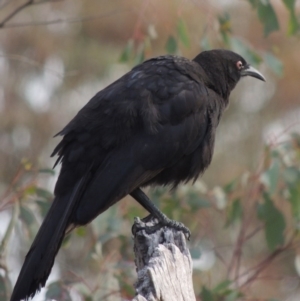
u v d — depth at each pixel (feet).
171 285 24.94
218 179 62.95
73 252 54.80
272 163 41.04
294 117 66.64
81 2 66.39
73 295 38.24
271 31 43.50
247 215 44.24
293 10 43.32
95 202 30.45
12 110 66.90
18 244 48.21
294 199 41.86
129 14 64.39
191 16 56.03
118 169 31.01
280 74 44.14
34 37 66.44
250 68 38.68
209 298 39.34
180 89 32.63
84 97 66.23
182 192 42.75
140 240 28.84
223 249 53.47
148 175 31.86
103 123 31.40
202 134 33.17
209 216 47.29
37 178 42.16
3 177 66.03
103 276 38.99
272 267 56.90
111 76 65.51
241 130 66.08
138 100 31.86
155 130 31.71
